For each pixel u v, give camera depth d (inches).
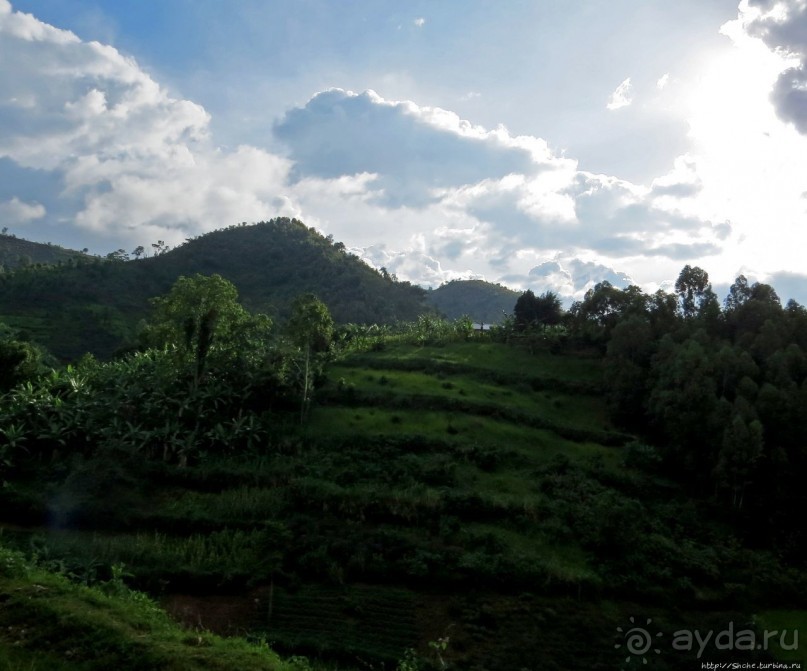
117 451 1644.9
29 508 1453.0
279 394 2010.3
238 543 1423.5
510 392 2402.8
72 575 1116.5
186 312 1958.7
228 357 2048.5
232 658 593.9
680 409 1962.4
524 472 1866.4
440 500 1617.9
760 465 1807.3
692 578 1483.8
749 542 1699.1
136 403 1871.3
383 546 1439.5
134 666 555.5
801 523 1733.5
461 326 3073.3
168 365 1978.3
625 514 1544.0
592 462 1931.6
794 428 1844.2
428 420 2100.1
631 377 2237.9
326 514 1571.1
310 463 1769.2
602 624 1282.0
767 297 2508.6
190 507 1549.0
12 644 569.6
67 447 1722.4
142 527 1469.0
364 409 2138.3
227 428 1860.2
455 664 1116.5
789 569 1558.8
